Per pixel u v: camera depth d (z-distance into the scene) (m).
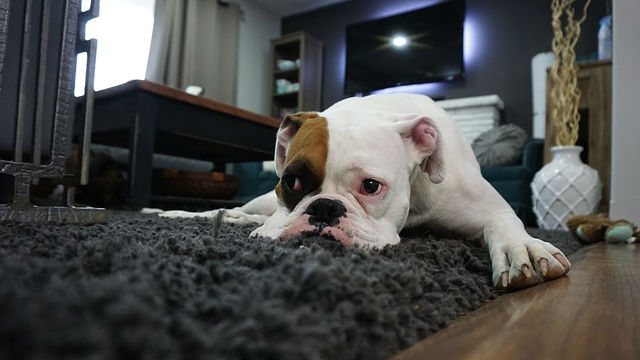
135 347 0.29
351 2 5.56
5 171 0.98
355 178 0.83
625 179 2.42
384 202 0.85
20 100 0.99
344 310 0.45
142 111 2.06
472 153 1.18
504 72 4.50
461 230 1.07
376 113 0.98
